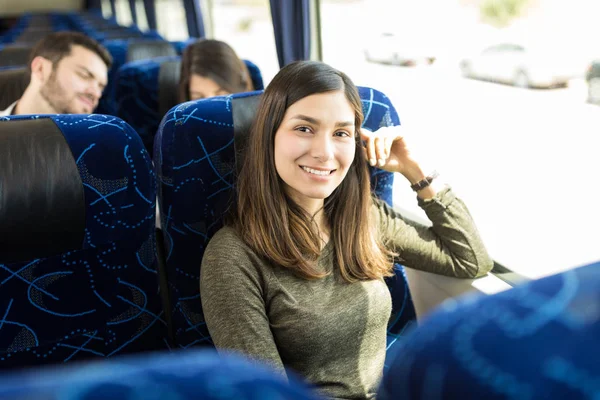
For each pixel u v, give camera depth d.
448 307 0.29
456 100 1.65
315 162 1.06
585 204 1.32
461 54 1.61
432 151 1.78
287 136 1.06
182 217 1.16
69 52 1.77
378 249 1.18
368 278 1.13
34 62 1.78
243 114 1.19
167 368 0.23
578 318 0.24
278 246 1.06
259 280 1.06
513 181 1.49
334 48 2.34
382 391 0.29
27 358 1.04
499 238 1.52
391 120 1.32
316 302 1.07
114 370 0.23
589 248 1.32
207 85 1.96
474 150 1.61
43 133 1.00
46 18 8.64
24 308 1.02
